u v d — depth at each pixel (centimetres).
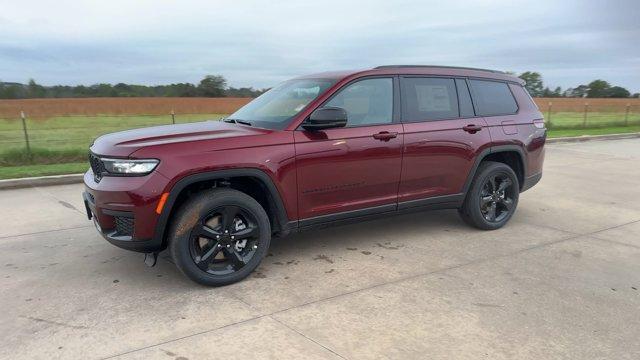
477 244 533
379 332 340
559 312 373
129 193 380
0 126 1362
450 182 539
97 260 479
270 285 419
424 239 548
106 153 396
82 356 309
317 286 417
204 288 412
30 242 535
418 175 513
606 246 532
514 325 352
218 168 399
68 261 476
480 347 322
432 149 516
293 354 311
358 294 401
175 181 385
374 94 491
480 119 559
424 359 307
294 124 442
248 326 347
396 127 493
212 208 402
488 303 387
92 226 597
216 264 420
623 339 335
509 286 420
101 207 395
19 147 1105
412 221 622
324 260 479
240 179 435
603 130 2148
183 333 337
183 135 420
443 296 398
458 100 550
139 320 356
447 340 330
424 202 527
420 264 470
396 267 462
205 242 411
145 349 317
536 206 719
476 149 548
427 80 531
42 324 350
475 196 561
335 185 461
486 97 578
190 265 399
